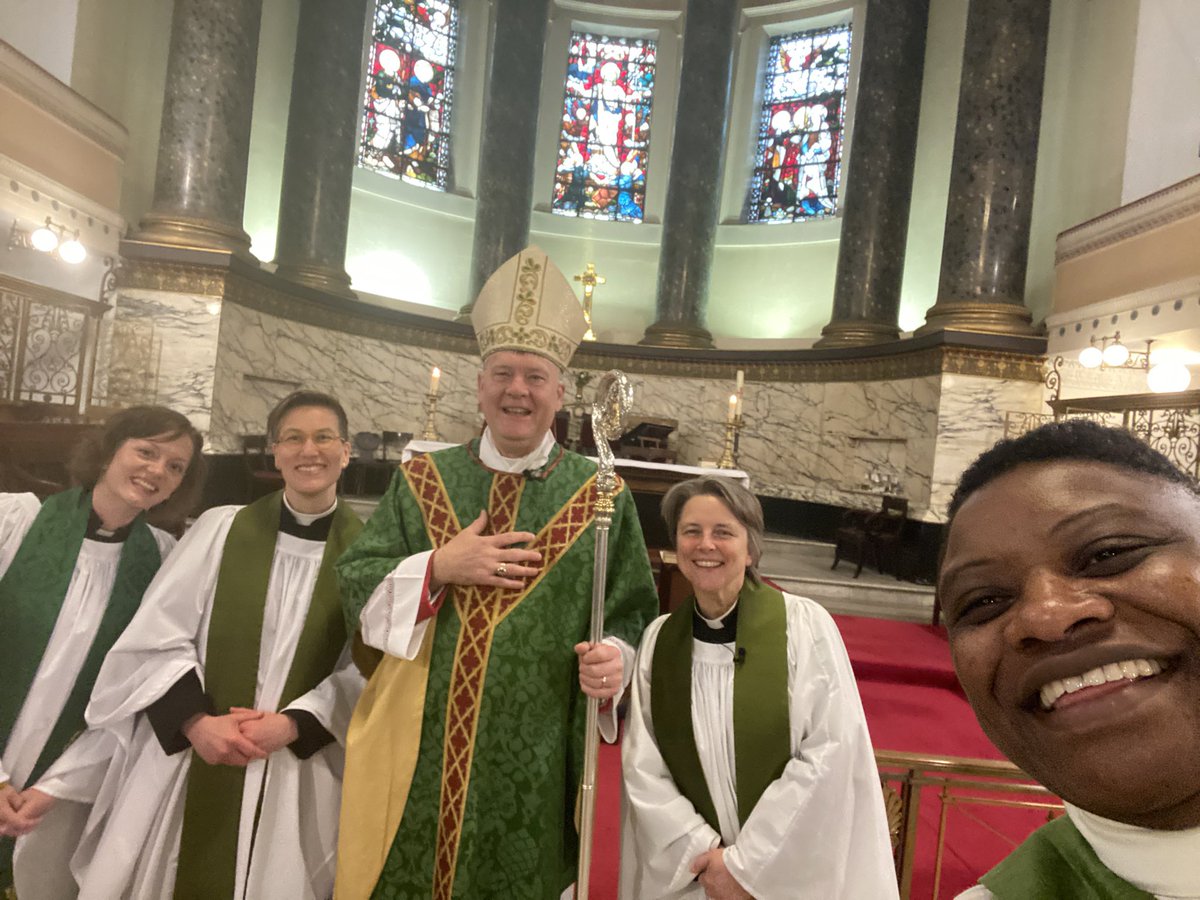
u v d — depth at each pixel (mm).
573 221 13742
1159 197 6836
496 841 1761
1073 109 8789
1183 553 463
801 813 1532
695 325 12094
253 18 8289
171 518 2182
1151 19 7730
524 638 1819
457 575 1748
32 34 7418
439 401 11180
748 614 1804
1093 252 7734
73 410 6281
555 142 13820
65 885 2059
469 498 1984
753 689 1708
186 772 1932
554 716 1813
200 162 7973
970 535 533
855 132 10664
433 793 1779
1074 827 595
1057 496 498
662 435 10383
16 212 6633
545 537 1916
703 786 1696
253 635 1954
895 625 5906
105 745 1985
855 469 9625
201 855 1872
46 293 6180
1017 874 601
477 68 13359
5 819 1821
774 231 13070
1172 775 443
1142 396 5441
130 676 1893
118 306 7672
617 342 13555
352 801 1807
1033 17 8109
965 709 4422
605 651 1662
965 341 7859
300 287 9211
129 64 8406
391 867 1787
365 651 1938
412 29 12766
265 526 2059
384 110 12555
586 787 1648
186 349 7699
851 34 12672
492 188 12031
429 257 13008
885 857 1630
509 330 1943
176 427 1976
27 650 1926
